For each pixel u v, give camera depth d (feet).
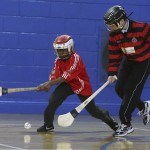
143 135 45.50
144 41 42.42
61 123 41.91
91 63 69.56
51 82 44.01
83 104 42.22
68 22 68.95
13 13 67.46
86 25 69.36
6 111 67.15
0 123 54.29
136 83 42.50
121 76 43.83
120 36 42.45
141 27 42.06
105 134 45.70
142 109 46.29
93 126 53.16
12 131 46.39
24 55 67.87
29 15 67.87
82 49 69.36
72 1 68.95
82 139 41.73
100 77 69.67
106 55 69.87
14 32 67.56
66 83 45.50
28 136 42.83
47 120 46.01
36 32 68.08
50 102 45.60
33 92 68.23
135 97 42.70
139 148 37.17
